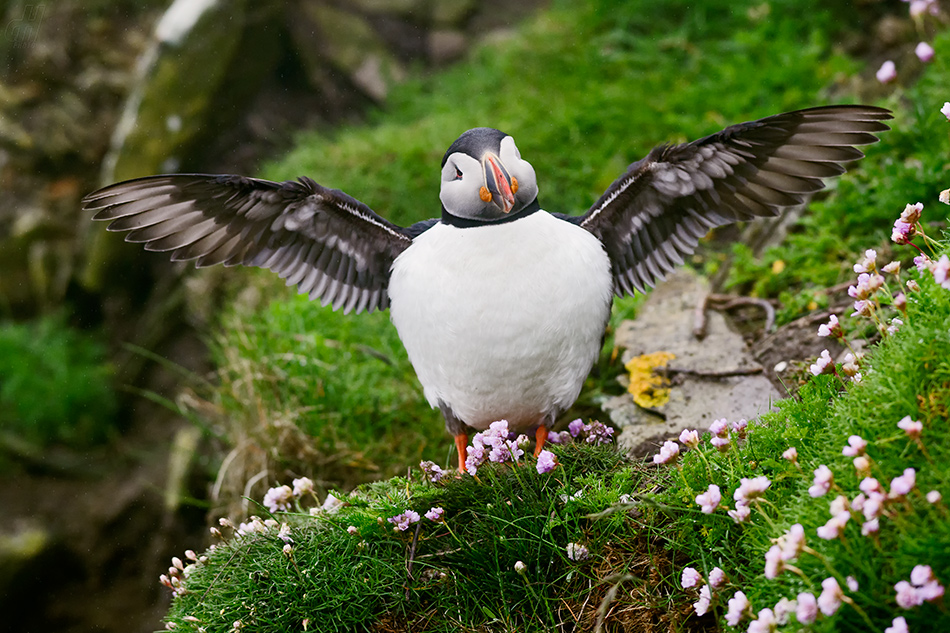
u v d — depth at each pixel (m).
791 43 6.44
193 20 8.06
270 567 3.08
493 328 3.19
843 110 2.98
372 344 5.35
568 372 3.36
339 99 8.66
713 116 6.16
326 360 5.15
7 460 7.02
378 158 7.06
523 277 3.16
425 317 3.27
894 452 2.40
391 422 4.91
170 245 3.47
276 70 8.61
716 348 4.32
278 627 2.98
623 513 2.88
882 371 2.56
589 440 3.50
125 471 6.98
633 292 3.68
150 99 7.93
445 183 3.28
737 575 2.60
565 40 7.74
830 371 2.85
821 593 2.26
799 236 4.70
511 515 2.99
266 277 6.29
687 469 2.87
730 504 2.69
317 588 2.99
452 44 8.80
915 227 2.85
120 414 7.29
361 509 3.18
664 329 4.59
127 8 8.88
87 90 8.48
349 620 2.97
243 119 8.38
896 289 3.70
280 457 4.81
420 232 3.54
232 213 3.44
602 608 2.59
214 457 6.06
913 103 5.00
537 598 2.84
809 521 2.38
